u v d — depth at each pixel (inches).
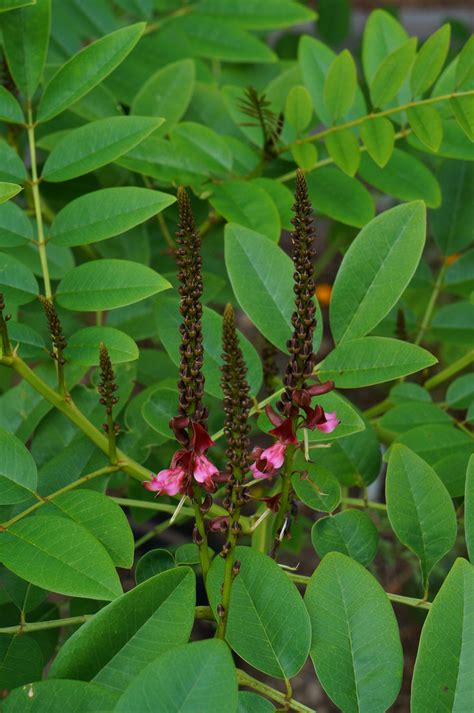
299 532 41.7
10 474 33.7
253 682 32.2
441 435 36.9
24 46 37.1
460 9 100.4
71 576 31.7
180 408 31.4
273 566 32.2
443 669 30.9
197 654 29.7
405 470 33.6
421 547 33.4
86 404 37.8
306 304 31.3
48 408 37.7
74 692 30.3
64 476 35.9
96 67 37.0
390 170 39.1
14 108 37.0
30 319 39.9
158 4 43.7
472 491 32.9
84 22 43.8
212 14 43.4
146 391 38.0
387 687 31.5
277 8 43.3
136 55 42.6
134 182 42.1
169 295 40.3
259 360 35.4
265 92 41.5
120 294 34.9
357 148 38.4
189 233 30.9
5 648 34.4
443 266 42.1
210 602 32.3
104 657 31.0
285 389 31.8
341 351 34.0
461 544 49.9
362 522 34.4
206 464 31.6
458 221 41.9
